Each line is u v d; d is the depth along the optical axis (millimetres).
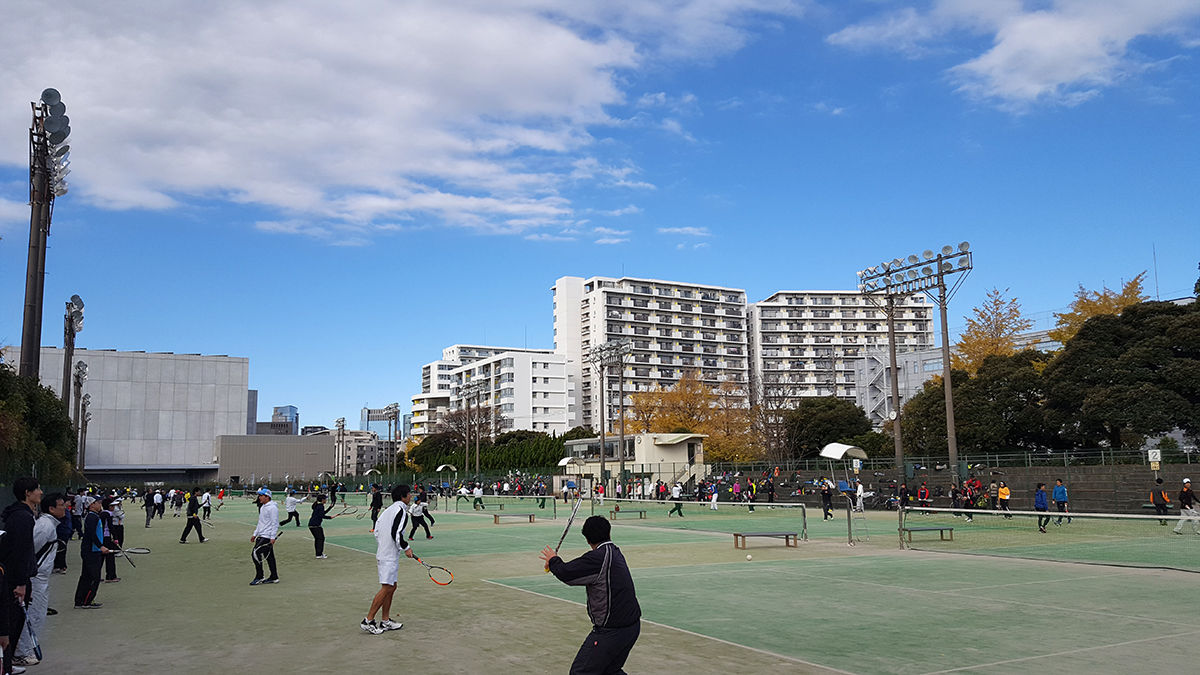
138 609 13016
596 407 156375
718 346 166375
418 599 13664
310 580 16766
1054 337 61719
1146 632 10578
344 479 111938
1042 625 11094
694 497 55750
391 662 9008
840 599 13539
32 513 8609
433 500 61375
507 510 49344
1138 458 42969
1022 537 25672
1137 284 58000
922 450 61625
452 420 132000
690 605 12977
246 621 11758
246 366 136625
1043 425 52844
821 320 171250
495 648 9703
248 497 92625
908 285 47906
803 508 25062
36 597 9477
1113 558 19375
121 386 127062
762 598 13688
